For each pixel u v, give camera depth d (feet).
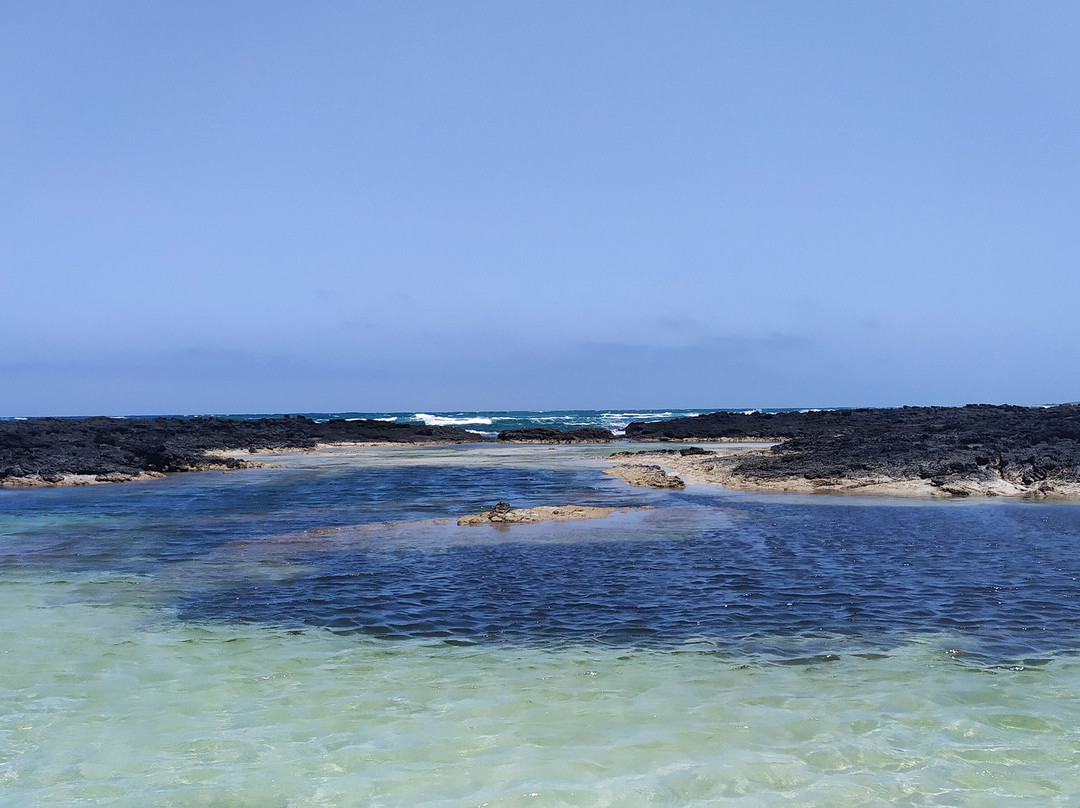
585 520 70.18
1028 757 23.89
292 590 45.68
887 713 27.25
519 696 29.17
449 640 36.27
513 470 129.49
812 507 77.46
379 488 102.73
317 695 29.40
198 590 45.83
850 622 38.32
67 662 33.17
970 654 33.37
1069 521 66.80
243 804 21.45
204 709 28.09
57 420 183.52
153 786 22.47
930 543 57.62
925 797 21.57
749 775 22.89
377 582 47.52
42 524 72.69
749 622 38.52
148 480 120.78
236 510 81.51
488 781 22.67
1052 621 37.96
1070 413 110.63
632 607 41.45
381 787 22.36
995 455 92.43
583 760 23.93
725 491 93.50
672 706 28.04
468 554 55.62
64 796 21.85
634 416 515.91
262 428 224.12
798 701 28.40
